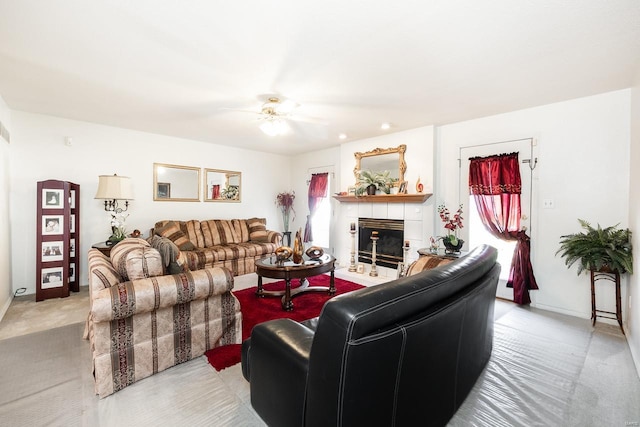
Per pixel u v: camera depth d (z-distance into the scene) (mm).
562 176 3092
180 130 4355
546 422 1543
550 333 2611
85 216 3969
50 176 3703
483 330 1834
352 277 4547
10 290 3359
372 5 1571
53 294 3420
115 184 3658
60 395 1729
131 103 3152
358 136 4684
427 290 1166
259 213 6047
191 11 1627
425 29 1791
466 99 2998
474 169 3678
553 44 1962
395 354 1053
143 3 1559
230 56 2129
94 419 1543
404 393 1153
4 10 1606
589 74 2426
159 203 4672
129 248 2121
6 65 2283
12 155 3455
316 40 1919
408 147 4262
